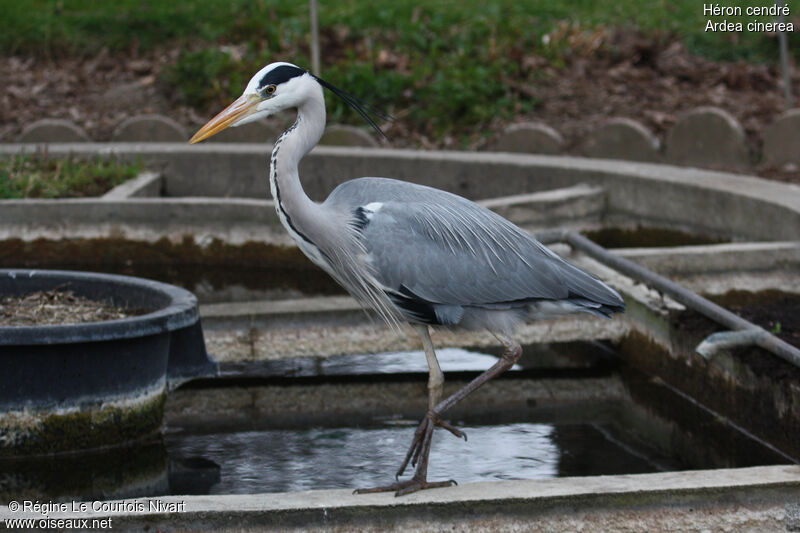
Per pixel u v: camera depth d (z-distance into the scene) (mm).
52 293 9398
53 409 7926
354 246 7230
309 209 7273
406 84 20469
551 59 21531
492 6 23969
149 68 21531
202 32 22547
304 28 22219
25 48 22359
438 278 7203
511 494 6469
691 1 25453
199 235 13961
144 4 23844
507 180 16094
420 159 16312
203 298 12742
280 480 7805
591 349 11500
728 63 21688
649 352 10594
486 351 11312
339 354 10430
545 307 7426
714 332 9664
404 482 6699
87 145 17125
